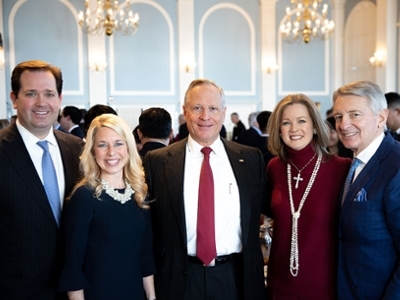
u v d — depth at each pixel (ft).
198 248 6.01
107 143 5.49
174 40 31.07
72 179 5.99
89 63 29.48
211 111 6.21
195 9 31.30
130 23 29.96
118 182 5.74
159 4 30.63
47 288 5.52
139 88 30.71
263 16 32.12
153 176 6.41
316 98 33.65
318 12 33.37
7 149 5.52
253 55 32.45
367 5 31.30
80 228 5.32
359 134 5.35
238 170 6.35
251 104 32.55
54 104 5.64
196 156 6.40
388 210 4.95
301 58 33.19
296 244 5.95
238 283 6.17
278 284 6.11
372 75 30.94
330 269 5.87
